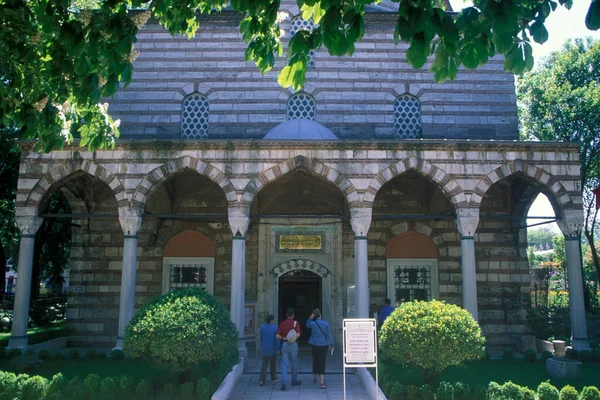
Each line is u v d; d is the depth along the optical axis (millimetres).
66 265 40625
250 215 19156
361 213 17078
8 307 28547
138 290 21297
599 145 27297
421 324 11703
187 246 21641
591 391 11227
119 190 17422
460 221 17344
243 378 15195
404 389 11680
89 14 9148
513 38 6996
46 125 10469
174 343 11516
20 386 11656
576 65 29766
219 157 17422
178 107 21094
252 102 21078
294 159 17328
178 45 21547
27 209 17484
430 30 6359
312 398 12922
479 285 21438
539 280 28172
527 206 21484
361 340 11156
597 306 30078
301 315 21766
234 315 16547
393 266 21672
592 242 29766
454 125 21125
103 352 17469
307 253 21250
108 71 9125
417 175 20344
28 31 9852
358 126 20953
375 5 22188
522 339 20484
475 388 11562
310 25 21688
